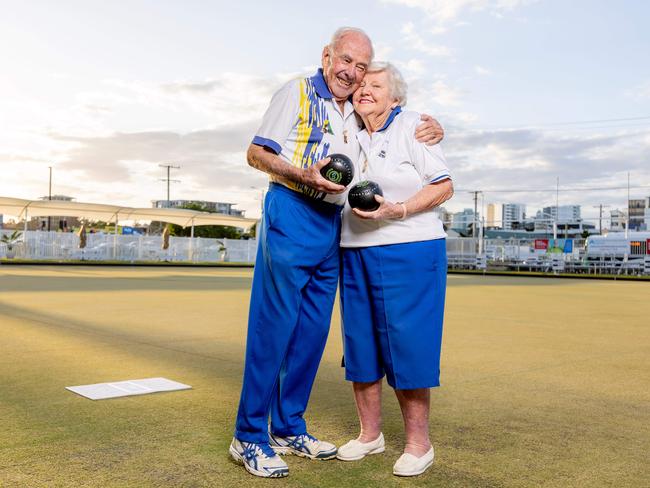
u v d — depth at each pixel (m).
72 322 6.70
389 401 3.43
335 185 2.22
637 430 2.88
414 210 2.34
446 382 3.93
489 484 2.18
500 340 5.89
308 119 2.36
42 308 8.16
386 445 2.64
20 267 24.00
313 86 2.38
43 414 2.97
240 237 68.50
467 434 2.79
